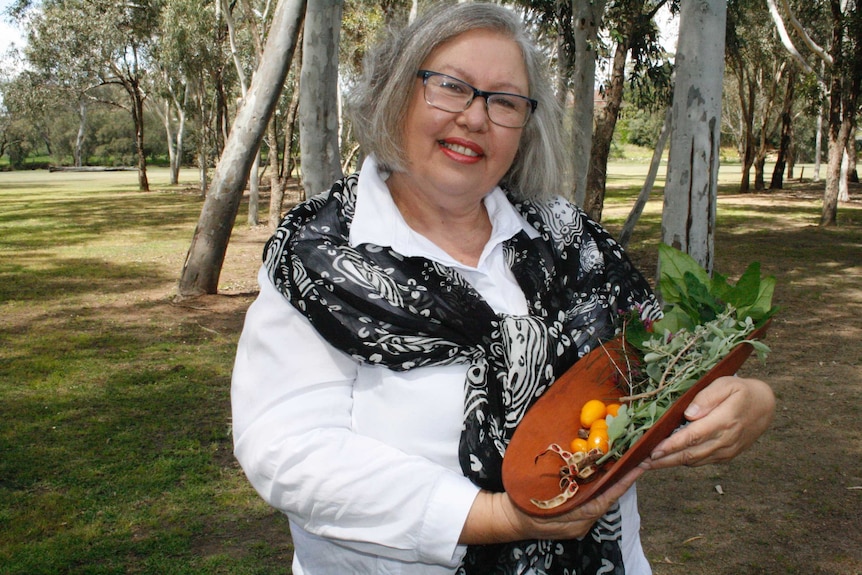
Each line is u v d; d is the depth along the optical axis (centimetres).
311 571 148
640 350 145
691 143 508
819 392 632
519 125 148
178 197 3391
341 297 134
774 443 520
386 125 147
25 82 3866
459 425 139
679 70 508
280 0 895
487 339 140
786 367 710
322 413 135
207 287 1007
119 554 364
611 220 2145
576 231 166
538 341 142
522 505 119
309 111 620
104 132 8406
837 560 370
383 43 155
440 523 126
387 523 127
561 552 146
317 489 128
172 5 2633
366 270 137
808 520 411
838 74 1969
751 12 2738
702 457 130
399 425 138
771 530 400
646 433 122
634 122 8312
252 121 961
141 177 3934
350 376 141
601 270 163
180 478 449
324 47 611
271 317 137
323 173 636
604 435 126
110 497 423
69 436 513
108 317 892
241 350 141
